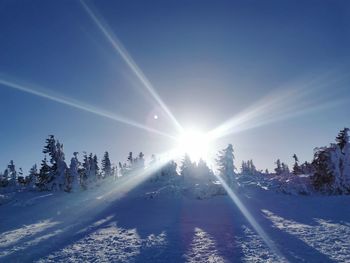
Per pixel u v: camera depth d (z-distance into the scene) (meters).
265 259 13.54
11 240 22.12
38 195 60.06
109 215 32.88
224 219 26.39
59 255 16.39
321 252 14.21
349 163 46.66
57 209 42.31
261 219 25.36
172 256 14.82
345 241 16.14
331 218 23.78
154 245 17.41
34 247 18.95
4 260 16.23
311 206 32.12
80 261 14.99
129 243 18.39
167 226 23.91
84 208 41.41
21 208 46.22
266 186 57.50
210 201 41.91
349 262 12.56
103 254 16.08
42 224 30.03
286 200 39.97
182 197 46.78
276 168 100.38
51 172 66.50
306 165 82.25
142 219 28.66
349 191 45.56
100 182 81.25
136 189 65.56
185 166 73.56
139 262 14.11
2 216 39.12
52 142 67.44
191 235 19.81
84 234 22.33
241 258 13.90
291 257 13.63
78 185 64.50
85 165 82.62
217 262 13.46
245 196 46.47
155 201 44.06
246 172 94.69
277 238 17.70
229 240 17.81
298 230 19.70
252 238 18.05
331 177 46.84
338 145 48.12
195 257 14.46
